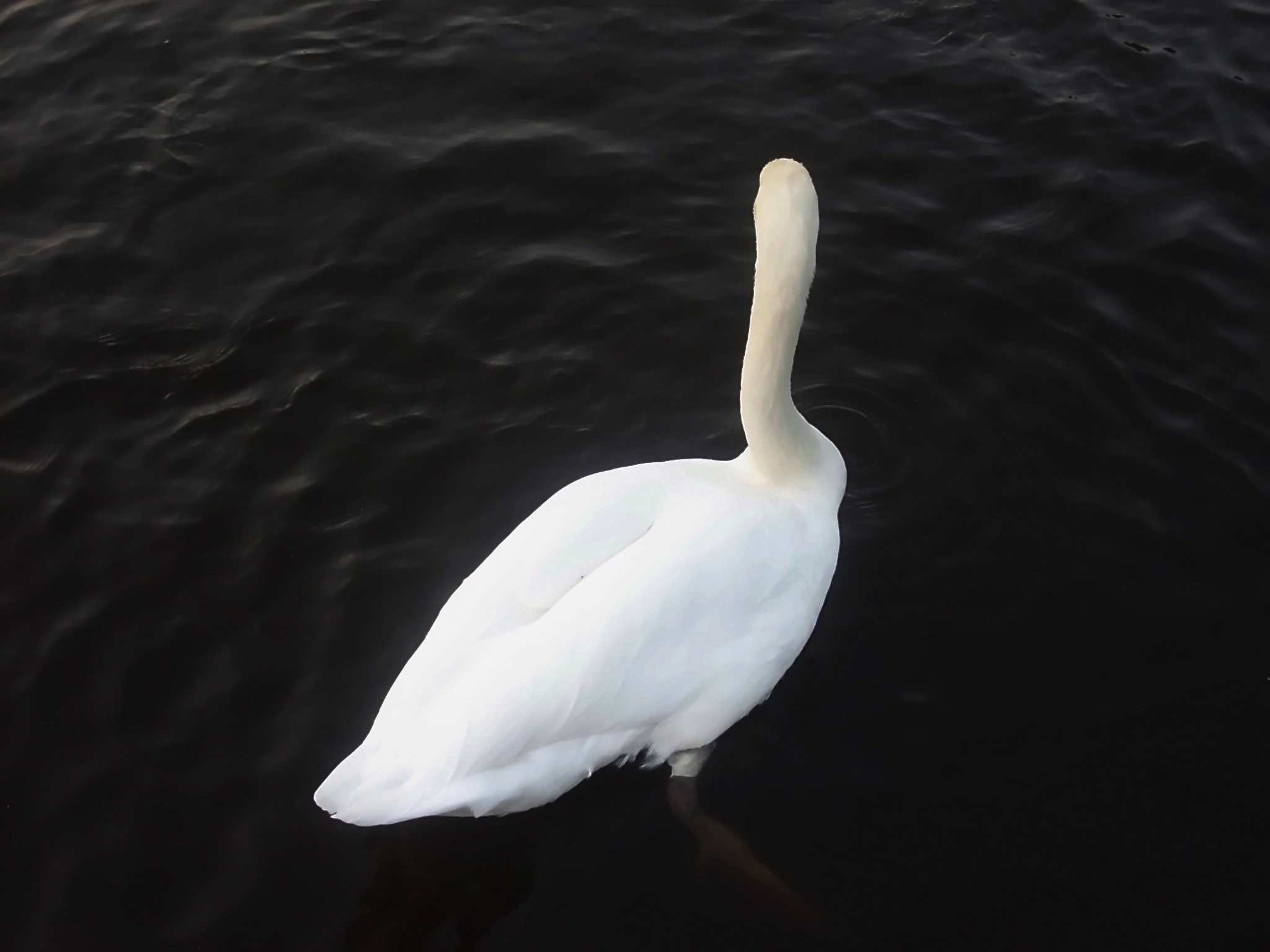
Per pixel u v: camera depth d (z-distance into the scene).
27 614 1.80
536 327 2.22
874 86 2.66
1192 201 2.43
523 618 1.55
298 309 2.26
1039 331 2.20
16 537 1.90
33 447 2.04
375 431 2.06
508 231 2.38
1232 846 1.56
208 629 1.79
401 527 1.92
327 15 2.84
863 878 1.54
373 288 2.29
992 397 2.10
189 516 1.93
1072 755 1.65
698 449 2.04
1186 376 2.12
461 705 1.47
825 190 2.45
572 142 2.55
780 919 1.51
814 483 1.81
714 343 2.19
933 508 1.94
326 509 1.94
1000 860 1.55
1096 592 1.83
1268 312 2.23
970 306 2.24
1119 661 1.75
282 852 1.56
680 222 2.39
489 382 2.13
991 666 1.75
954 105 2.62
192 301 2.28
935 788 1.62
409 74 2.70
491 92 2.66
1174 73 2.69
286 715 1.69
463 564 1.87
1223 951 1.48
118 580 1.85
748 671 1.64
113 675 1.73
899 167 2.49
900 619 1.80
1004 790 1.62
